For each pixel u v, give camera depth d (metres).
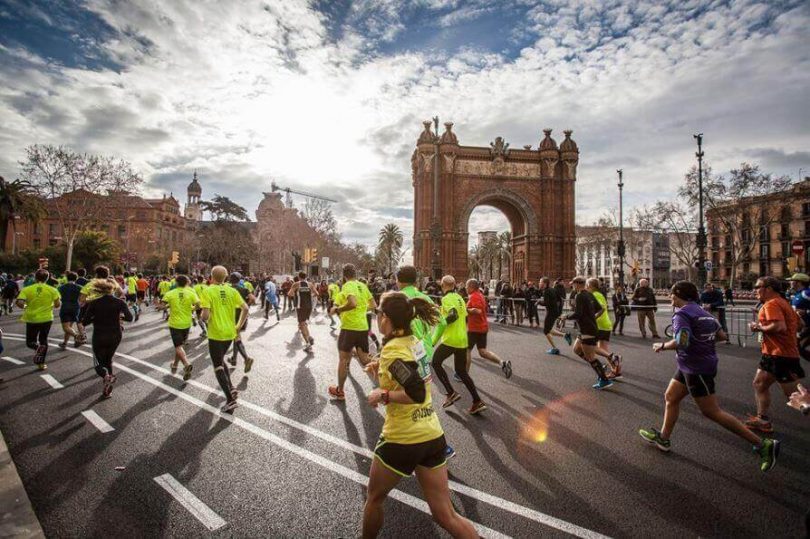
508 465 4.70
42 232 84.81
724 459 4.91
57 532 3.37
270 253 74.50
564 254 44.31
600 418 6.35
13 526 3.36
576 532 3.44
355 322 7.19
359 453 4.95
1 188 45.06
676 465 4.73
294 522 3.56
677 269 110.06
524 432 5.74
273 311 26.23
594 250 113.81
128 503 3.81
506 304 21.59
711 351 4.71
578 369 10.03
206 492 4.02
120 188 39.88
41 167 36.41
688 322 4.72
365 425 5.86
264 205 92.38
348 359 7.19
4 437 5.30
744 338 16.03
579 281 10.30
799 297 8.05
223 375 6.46
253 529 3.45
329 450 5.02
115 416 6.12
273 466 4.58
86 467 4.50
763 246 73.56
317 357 11.02
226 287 6.71
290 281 27.34
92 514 3.62
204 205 81.12
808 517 3.06
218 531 3.42
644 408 6.88
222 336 6.48
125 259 52.16
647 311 15.89
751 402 7.32
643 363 10.88
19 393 7.31
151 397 7.11
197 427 5.71
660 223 48.69
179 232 102.31
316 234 63.28
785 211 69.31
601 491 4.12
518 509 3.78
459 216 43.34
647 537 3.39
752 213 50.91
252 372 9.16
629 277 102.00
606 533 3.43
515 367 10.25
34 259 47.22
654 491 4.13
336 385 8.06
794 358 5.74
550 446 5.25
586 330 8.16
